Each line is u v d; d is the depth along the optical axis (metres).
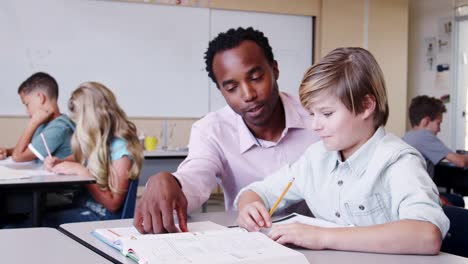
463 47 6.25
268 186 1.29
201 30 5.63
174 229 0.98
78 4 5.18
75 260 0.82
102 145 2.20
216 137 1.50
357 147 1.10
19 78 5.02
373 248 0.88
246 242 0.85
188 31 5.58
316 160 1.22
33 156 2.92
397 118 6.47
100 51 5.29
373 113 1.08
